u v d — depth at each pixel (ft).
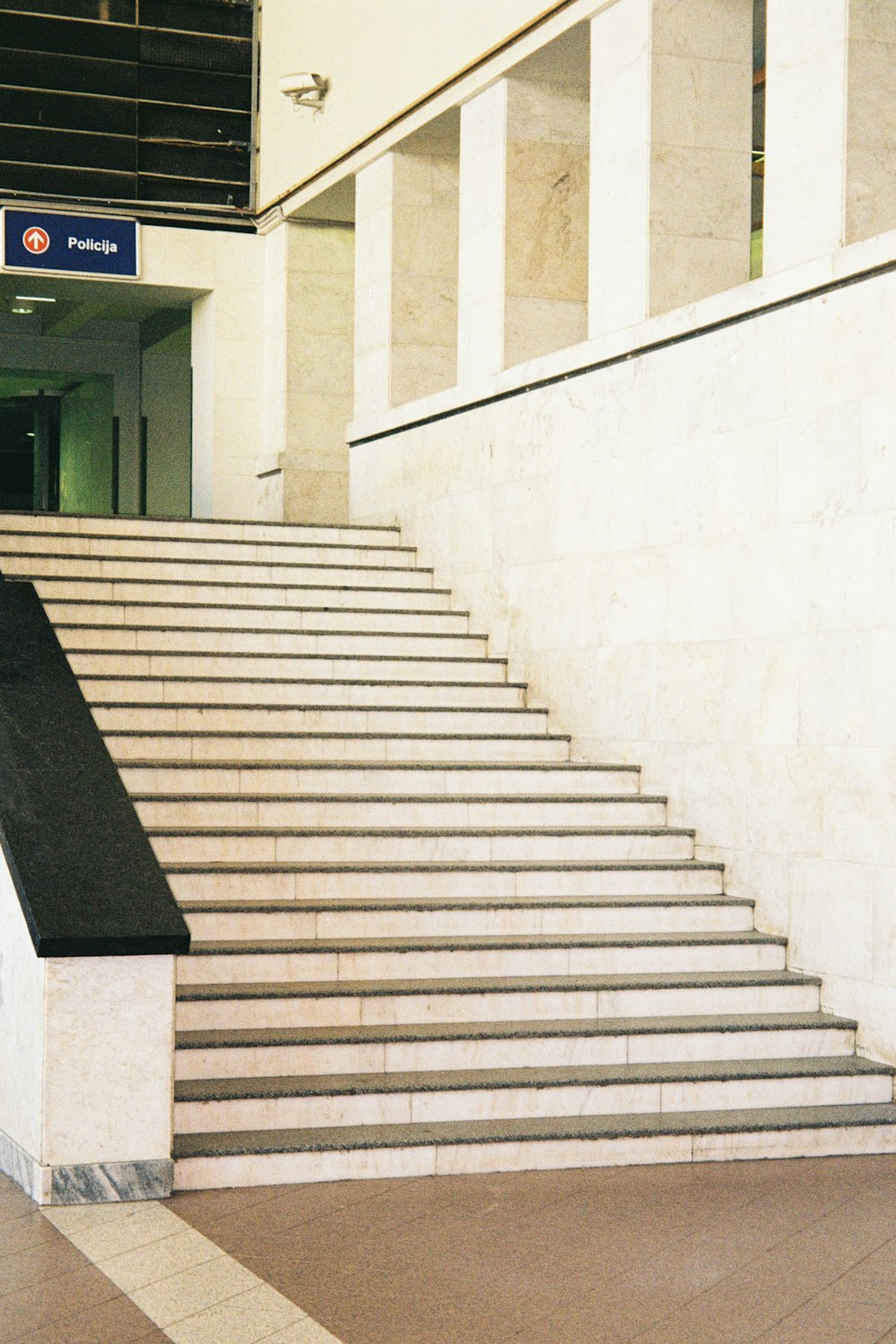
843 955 21.95
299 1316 13.83
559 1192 17.62
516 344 32.09
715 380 25.05
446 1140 18.15
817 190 23.30
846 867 21.99
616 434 27.76
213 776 25.20
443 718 28.96
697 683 25.46
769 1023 21.20
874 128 22.95
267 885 22.53
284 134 42.52
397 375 37.63
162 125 43.42
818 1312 14.20
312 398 43.39
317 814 24.80
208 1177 17.37
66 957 16.51
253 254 44.52
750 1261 15.51
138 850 17.78
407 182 37.52
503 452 31.76
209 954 20.65
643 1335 13.58
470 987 20.76
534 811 25.77
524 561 30.83
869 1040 21.36
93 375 56.49
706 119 27.45
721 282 27.61
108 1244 15.52
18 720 19.88
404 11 35.60
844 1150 19.47
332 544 34.63
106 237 42.80
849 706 22.04
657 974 22.31
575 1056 20.24
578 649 28.91
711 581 25.14
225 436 44.42
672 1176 18.33
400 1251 15.55
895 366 21.31
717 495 24.99
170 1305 13.99
